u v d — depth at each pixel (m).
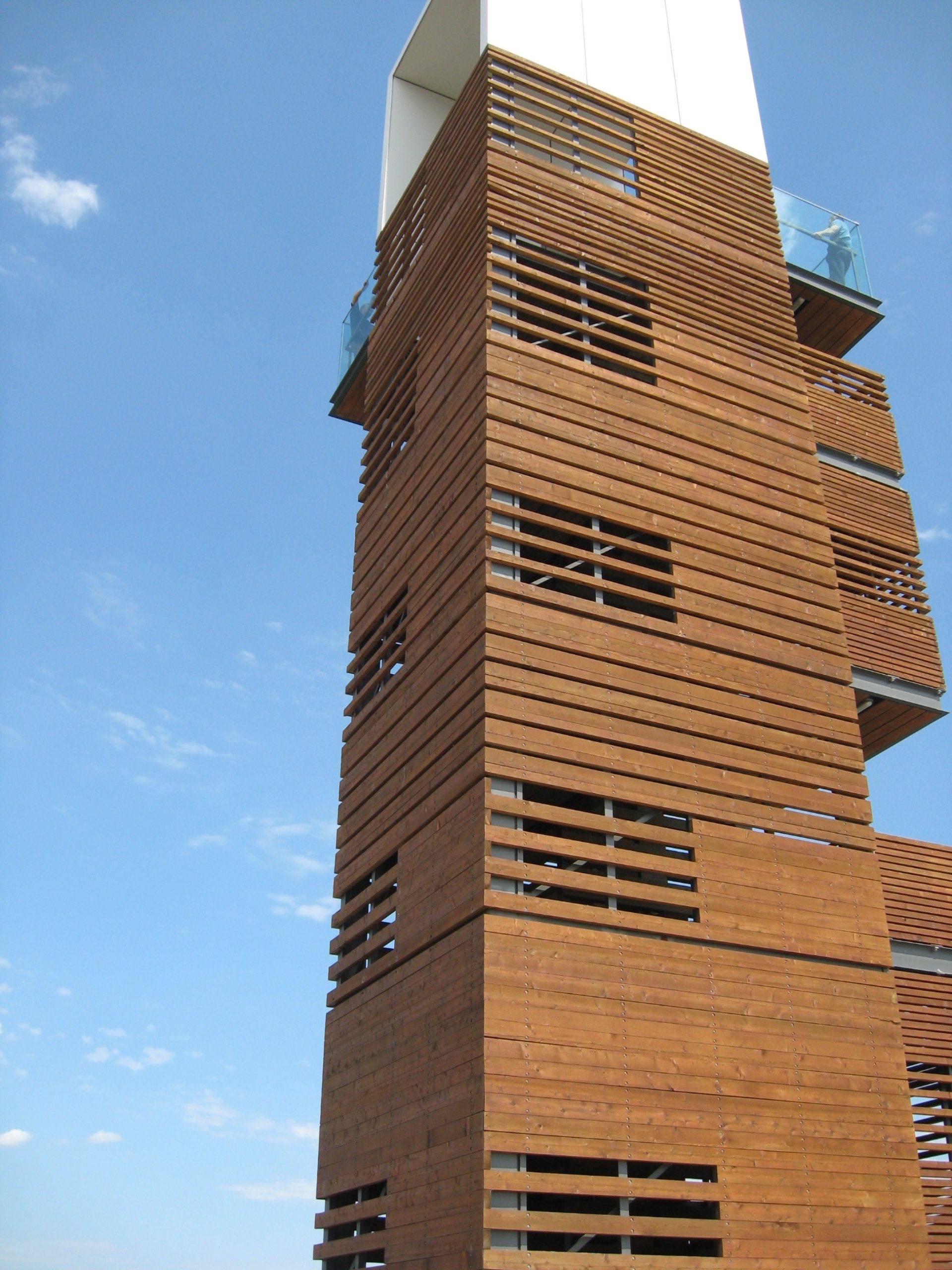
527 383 17.61
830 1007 15.07
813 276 23.98
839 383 24.45
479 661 15.28
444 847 15.16
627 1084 13.34
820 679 17.73
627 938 14.23
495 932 13.55
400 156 26.41
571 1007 13.48
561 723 15.15
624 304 19.55
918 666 21.59
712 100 23.41
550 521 16.61
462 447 17.77
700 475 18.41
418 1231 13.52
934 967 19.56
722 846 15.45
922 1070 19.00
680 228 21.20
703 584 17.41
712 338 20.12
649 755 15.58
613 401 18.22
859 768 17.23
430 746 16.31
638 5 23.45
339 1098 16.86
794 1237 13.43
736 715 16.56
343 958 18.05
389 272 24.27
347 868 18.66
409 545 19.16
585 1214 12.60
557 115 21.27
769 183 23.14
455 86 27.77
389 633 19.67
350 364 25.52
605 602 17.59
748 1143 13.70
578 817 14.70
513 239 19.20
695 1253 13.98
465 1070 13.25
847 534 22.56
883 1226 13.99
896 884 19.91
